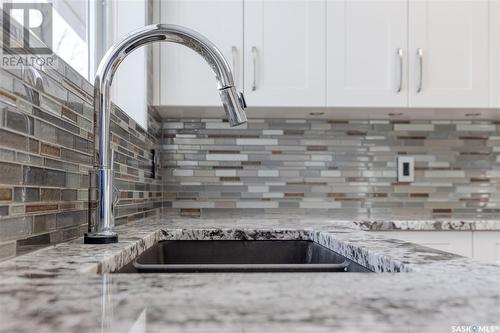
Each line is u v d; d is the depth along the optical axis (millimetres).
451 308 395
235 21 1989
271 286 479
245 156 2314
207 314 379
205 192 2297
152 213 2025
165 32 927
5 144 684
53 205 865
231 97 943
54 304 414
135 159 1649
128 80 1794
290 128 2332
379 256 727
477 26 2064
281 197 2314
